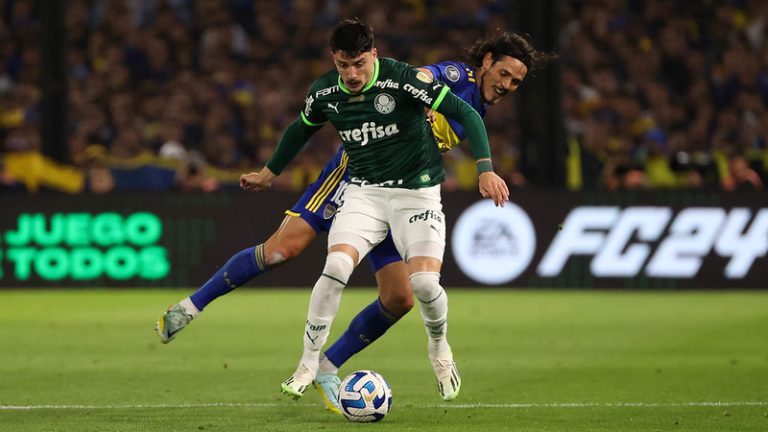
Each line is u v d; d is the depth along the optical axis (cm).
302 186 4994
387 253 2127
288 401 2233
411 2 6331
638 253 4719
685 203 4706
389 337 3291
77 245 4725
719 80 6119
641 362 2822
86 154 5434
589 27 6169
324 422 1992
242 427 1936
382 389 1994
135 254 4731
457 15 6288
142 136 5597
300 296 4538
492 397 2291
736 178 4941
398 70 1964
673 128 5825
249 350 3044
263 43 6159
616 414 2089
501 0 6341
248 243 4709
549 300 4372
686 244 4706
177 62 6106
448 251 4716
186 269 4722
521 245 4722
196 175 4966
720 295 4575
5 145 5662
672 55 6144
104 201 4725
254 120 5616
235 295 4581
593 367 2733
